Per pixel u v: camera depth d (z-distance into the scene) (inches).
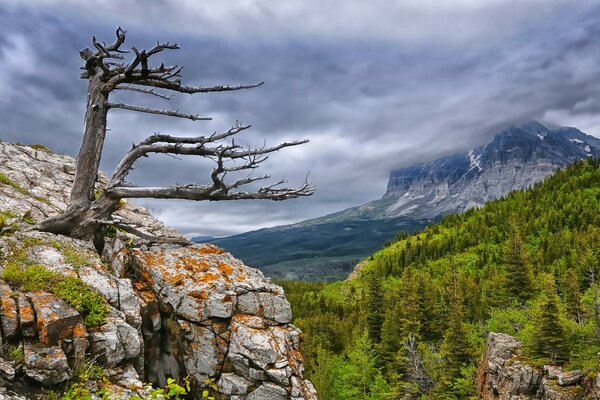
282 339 493.4
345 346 3622.0
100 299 431.2
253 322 496.7
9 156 752.3
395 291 4601.4
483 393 2062.0
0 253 454.3
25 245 481.7
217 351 477.4
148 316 492.4
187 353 483.8
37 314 378.6
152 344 488.4
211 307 492.7
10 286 405.7
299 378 475.5
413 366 2485.2
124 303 454.0
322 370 2630.4
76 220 547.2
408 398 2422.5
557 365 1800.0
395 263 7711.6
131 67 544.1
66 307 399.9
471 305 3786.9
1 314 367.2
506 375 1875.0
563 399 1608.0
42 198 646.5
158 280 517.7
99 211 564.4
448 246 7662.4
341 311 5196.9
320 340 3368.6
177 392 337.1
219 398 461.1
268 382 458.6
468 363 2386.8
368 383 2682.1
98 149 571.8
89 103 569.3
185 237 635.5
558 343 1827.0
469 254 6998.0
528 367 1818.4
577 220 6889.8
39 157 794.2
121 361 411.5
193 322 490.3
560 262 5039.4
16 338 365.1
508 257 3622.0
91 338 397.7
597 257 4340.6
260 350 464.8
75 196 556.4
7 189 630.5
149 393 388.8
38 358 356.2
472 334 3009.4
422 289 3253.0
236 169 540.1
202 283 517.7
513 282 3523.6
